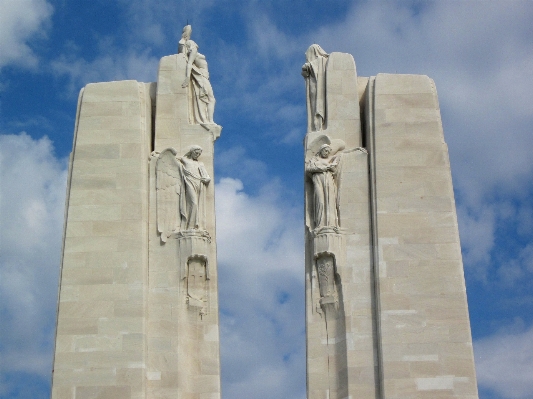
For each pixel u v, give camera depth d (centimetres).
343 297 2903
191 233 2950
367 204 2989
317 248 2939
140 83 3128
